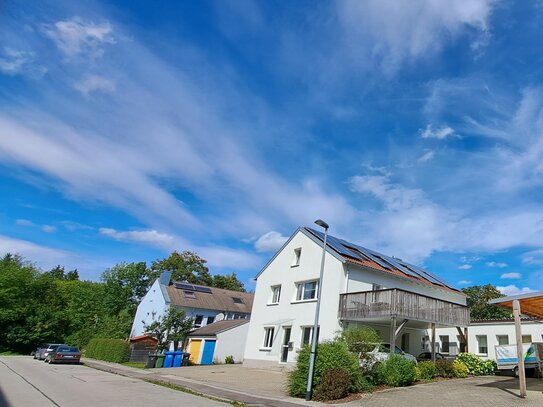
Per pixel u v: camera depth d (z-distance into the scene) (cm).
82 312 5403
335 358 1342
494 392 1345
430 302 2006
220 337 3048
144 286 6044
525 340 2198
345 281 2091
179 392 1368
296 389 1325
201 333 3195
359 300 1948
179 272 5534
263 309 2550
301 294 2322
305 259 2369
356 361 1373
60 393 1218
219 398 1248
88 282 6750
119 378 1803
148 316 4022
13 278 4562
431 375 1747
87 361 3064
